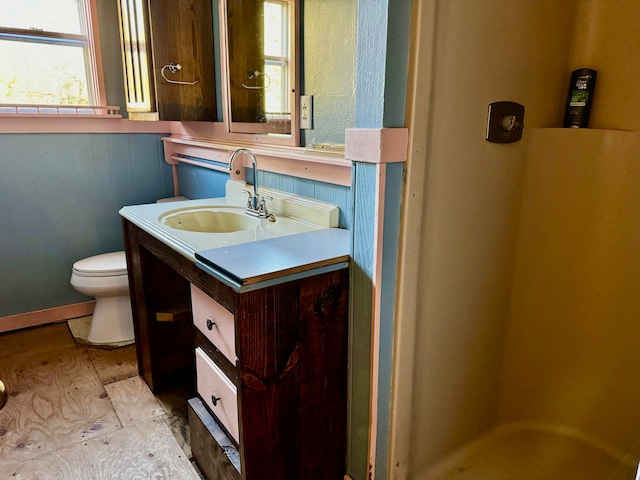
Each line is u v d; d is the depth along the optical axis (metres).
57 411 1.75
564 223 1.31
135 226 1.74
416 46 0.96
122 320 2.31
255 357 1.07
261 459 1.15
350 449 1.30
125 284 2.20
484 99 1.11
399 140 1.00
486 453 1.43
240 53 1.89
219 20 1.98
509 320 1.41
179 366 1.93
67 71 2.40
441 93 1.02
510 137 1.19
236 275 1.01
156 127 2.66
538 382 1.46
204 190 2.45
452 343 1.28
